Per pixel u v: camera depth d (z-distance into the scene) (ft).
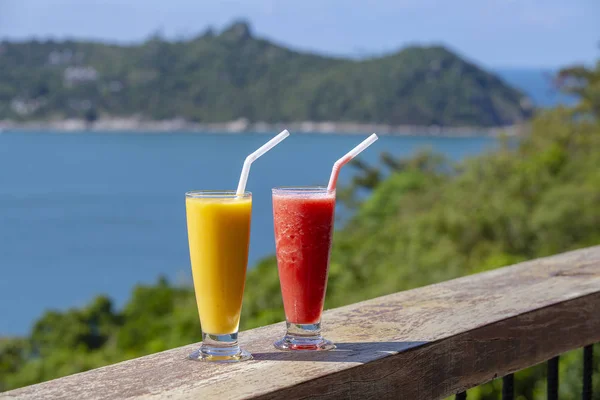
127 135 622.13
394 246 79.15
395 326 4.91
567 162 98.73
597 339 5.87
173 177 455.63
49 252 278.05
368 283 69.92
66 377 3.90
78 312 116.98
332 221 4.53
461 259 72.54
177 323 73.97
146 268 247.70
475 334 4.85
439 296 5.72
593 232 74.69
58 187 430.61
